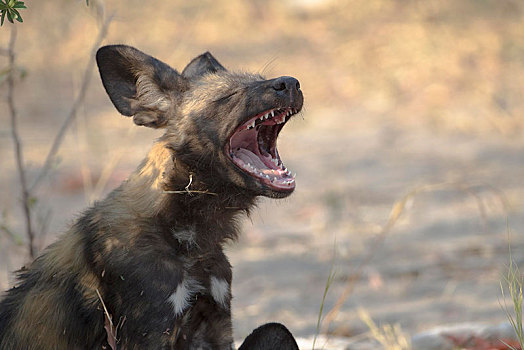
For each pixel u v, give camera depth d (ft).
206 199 48.93
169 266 47.09
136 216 47.34
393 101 155.94
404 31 187.42
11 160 131.75
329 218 101.19
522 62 164.45
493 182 110.32
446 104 149.79
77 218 50.19
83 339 47.09
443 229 94.84
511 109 143.64
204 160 48.91
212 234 49.37
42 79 182.09
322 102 160.76
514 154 123.54
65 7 203.62
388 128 143.02
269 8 224.12
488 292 74.69
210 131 49.08
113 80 51.31
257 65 182.60
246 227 101.09
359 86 165.17
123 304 46.11
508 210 98.07
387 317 71.05
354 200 107.55
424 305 73.31
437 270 81.92
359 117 150.92
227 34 205.77
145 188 48.29
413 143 133.69
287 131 146.41
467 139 133.08
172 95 51.11
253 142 52.19
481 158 122.72
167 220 47.83
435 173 117.29
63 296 47.42
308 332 68.90
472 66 164.86
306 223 101.14
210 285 49.19
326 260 87.56
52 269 48.29
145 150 136.05
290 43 196.85
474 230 93.30
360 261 86.48
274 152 52.11
